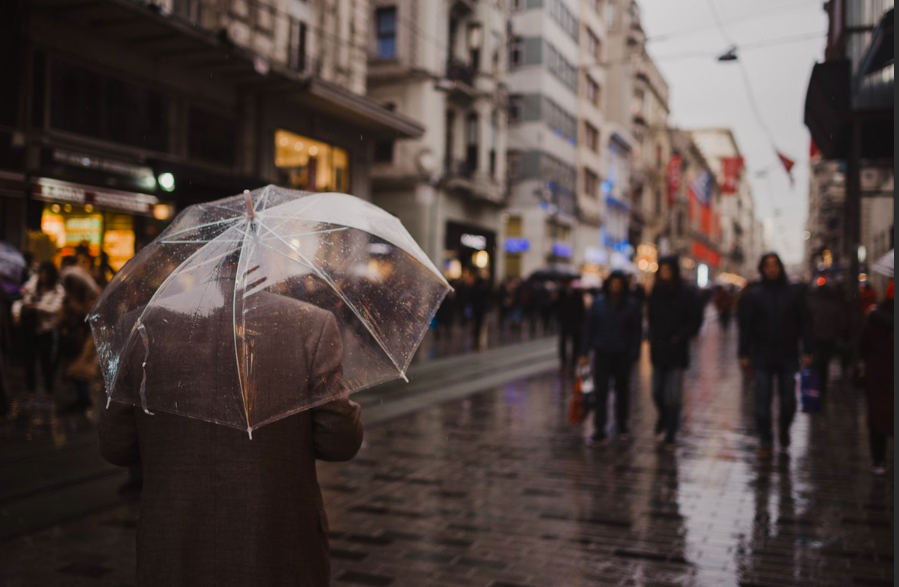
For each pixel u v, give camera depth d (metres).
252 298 1.98
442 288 2.41
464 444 7.59
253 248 2.08
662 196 71.56
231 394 1.90
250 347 1.92
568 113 44.56
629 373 7.90
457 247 32.88
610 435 8.20
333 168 23.53
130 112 16.06
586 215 47.78
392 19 30.25
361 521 5.09
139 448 2.08
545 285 26.53
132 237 16.06
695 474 6.47
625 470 6.59
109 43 15.48
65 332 9.06
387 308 2.22
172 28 15.18
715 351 20.14
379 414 9.19
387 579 4.11
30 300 10.06
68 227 14.62
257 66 17.47
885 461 6.51
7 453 6.82
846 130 12.72
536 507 5.45
